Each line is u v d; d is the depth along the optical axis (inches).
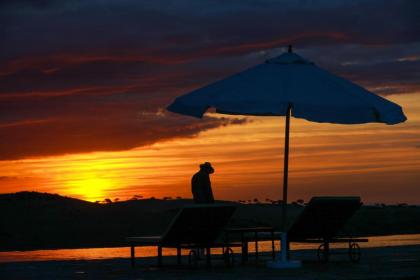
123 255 694.5
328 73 448.5
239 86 424.8
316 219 452.8
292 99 412.2
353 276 378.3
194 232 435.5
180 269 439.2
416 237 962.1
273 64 443.2
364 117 423.5
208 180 495.8
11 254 753.0
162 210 1130.7
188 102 424.5
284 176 455.8
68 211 1028.5
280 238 470.6
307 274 393.7
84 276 397.7
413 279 374.0
